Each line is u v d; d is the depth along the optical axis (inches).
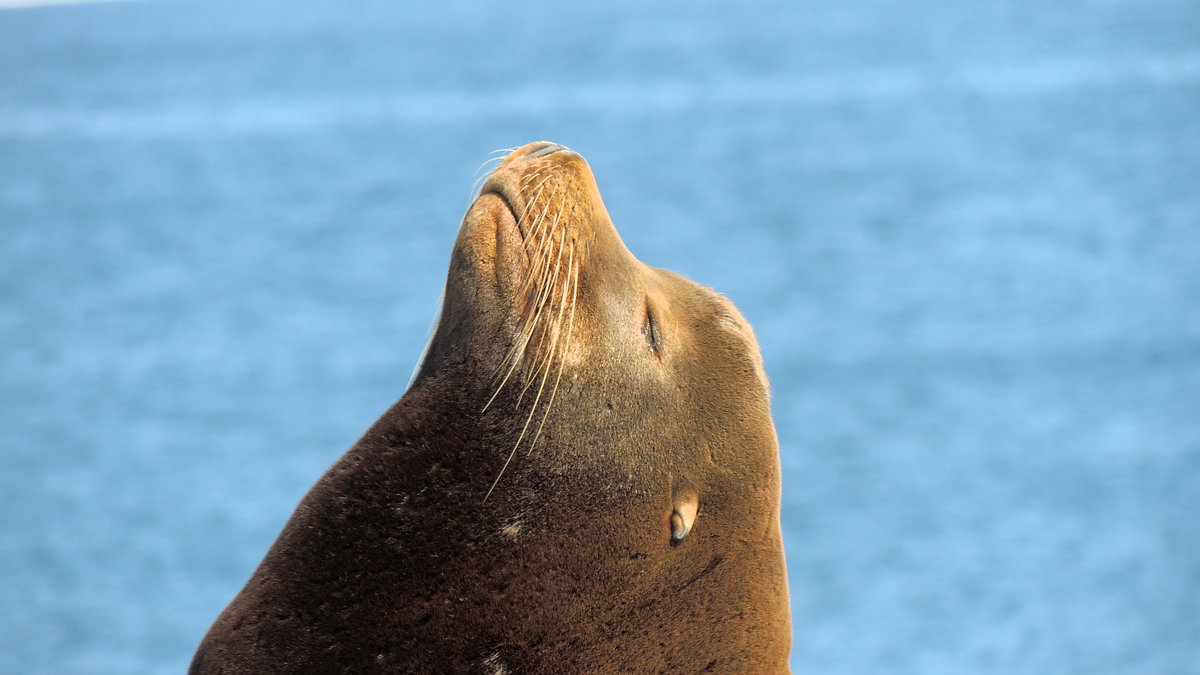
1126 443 6998.0
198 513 6092.5
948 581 5147.6
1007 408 7834.6
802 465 6919.3
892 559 5428.2
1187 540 5457.7
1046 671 4330.7
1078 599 4926.2
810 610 4923.7
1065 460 6747.1
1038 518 5851.4
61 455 7293.3
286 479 6653.5
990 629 4670.3
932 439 7288.4
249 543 5629.9
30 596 5032.0
